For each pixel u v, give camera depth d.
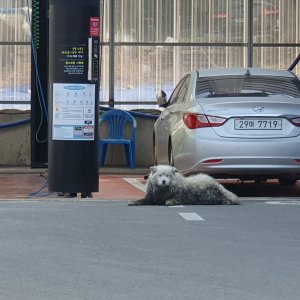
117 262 12.63
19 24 31.12
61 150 19.05
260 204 18.39
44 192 21.02
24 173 26.78
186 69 32.25
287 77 21.06
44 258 12.88
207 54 32.34
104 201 18.83
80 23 18.69
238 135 18.53
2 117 29.61
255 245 13.88
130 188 22.53
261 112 18.59
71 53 18.70
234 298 10.66
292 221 16.08
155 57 32.03
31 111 24.95
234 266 12.41
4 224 15.61
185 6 32.12
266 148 18.41
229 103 18.78
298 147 18.53
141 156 29.98
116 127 29.30
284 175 18.92
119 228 15.25
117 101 31.83
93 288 11.15
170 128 20.67
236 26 32.34
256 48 32.59
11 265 12.42
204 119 18.70
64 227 15.32
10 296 10.73
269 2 32.50
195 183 18.06
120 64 31.80
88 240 14.20
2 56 31.17
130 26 31.78
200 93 20.05
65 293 10.88
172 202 17.84
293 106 18.81
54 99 18.92
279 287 11.23
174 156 19.88
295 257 13.04
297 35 32.72
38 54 24.70
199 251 13.41
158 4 31.91
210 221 16.02
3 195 20.44
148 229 15.16
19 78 31.22
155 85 32.06
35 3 24.77
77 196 19.98
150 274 11.91
